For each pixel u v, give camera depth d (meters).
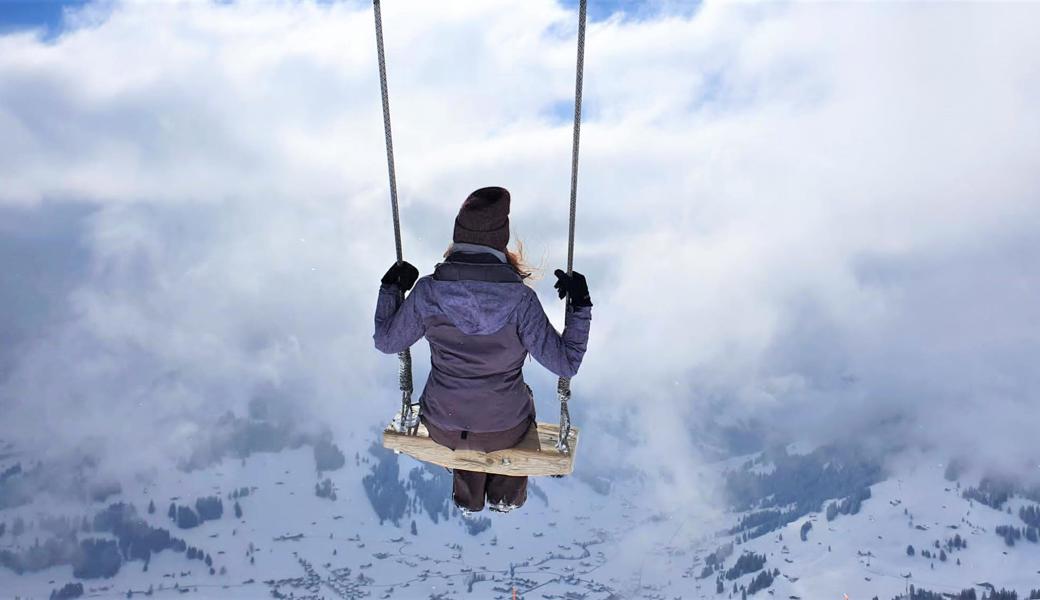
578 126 3.74
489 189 3.43
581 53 3.79
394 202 3.73
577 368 3.52
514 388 3.63
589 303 3.56
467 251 3.38
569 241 3.72
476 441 3.67
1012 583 166.00
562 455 3.77
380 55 3.84
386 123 3.74
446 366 3.55
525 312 3.38
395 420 3.97
